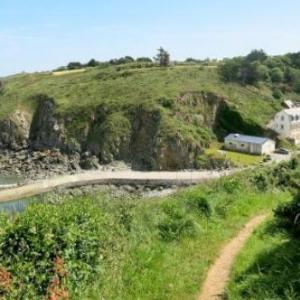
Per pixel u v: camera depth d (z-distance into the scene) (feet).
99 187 282.97
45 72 653.30
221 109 427.74
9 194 256.32
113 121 411.95
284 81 510.17
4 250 40.37
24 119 486.38
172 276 52.85
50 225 43.70
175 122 391.24
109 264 50.37
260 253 58.59
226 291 48.78
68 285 42.78
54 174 344.90
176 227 66.23
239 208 84.79
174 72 508.94
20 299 38.70
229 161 341.00
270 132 404.36
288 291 44.29
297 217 69.31
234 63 512.22
